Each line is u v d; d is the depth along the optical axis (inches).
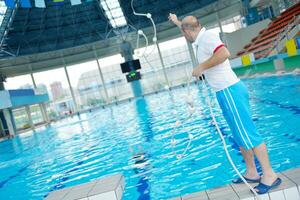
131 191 156.9
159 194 144.6
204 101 475.8
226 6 1027.3
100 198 103.5
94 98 1365.7
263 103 316.2
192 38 96.5
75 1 519.2
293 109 254.8
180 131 283.9
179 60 1291.8
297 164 139.1
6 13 783.7
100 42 1119.6
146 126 386.6
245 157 102.3
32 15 932.0
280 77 496.1
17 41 987.9
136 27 1087.0
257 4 931.3
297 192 88.1
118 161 231.5
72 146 374.3
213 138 229.9
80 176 216.1
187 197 102.2
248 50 833.5
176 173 168.6
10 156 420.2
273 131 202.7
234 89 91.3
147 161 209.3
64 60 1157.7
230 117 93.0
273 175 92.0
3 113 804.0
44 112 1041.5
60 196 112.0
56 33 1035.9
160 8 1059.9
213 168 162.1
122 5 1007.0
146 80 1306.6
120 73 1369.3
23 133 828.0
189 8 1051.9
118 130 415.2
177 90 979.3
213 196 97.5
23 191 212.1
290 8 766.5
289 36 591.8
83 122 706.2
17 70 1104.2
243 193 93.5
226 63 93.1
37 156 363.9
